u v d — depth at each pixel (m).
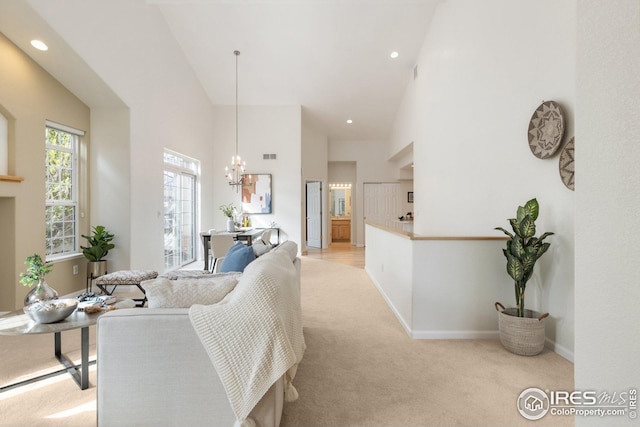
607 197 0.83
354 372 2.22
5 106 3.24
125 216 4.29
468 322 2.83
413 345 2.67
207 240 5.51
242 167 7.36
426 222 5.48
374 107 7.59
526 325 2.45
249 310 1.44
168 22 5.25
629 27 0.77
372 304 3.84
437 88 4.93
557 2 2.43
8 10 2.93
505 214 3.11
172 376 1.44
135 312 1.46
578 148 0.91
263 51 5.86
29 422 1.71
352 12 5.06
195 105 6.40
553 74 2.48
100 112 4.28
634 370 0.76
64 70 3.65
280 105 7.39
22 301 3.42
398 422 1.71
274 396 1.46
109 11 3.89
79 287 4.16
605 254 0.83
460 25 4.09
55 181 3.98
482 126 3.53
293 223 7.40
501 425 1.69
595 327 0.86
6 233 3.34
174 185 5.91
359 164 9.36
